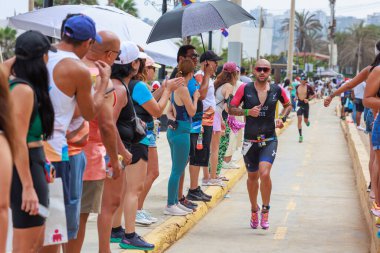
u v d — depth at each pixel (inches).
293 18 1724.9
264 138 345.7
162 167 557.0
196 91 334.0
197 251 313.4
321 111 1748.3
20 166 164.9
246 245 328.5
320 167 634.8
